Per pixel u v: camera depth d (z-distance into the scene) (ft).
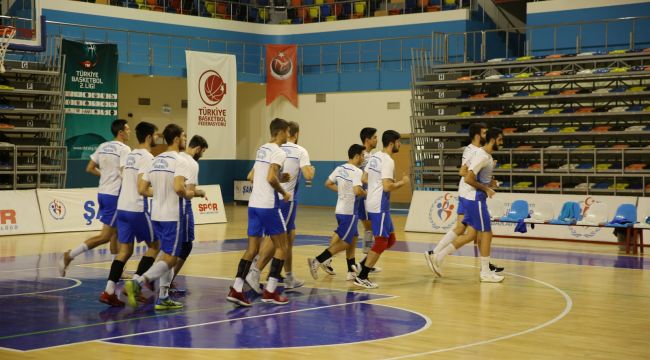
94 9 76.64
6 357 20.27
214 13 86.84
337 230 33.81
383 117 80.69
